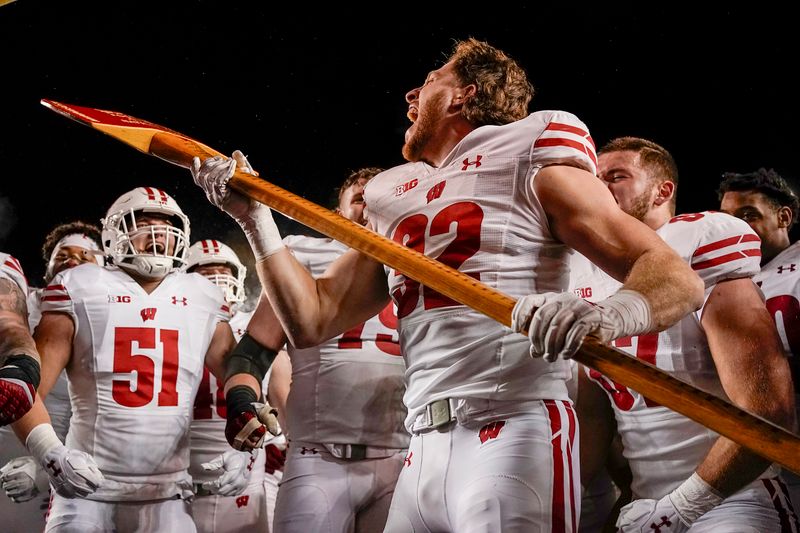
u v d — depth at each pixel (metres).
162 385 2.97
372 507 2.89
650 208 2.72
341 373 2.88
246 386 2.74
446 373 1.75
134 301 3.02
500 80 2.01
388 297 2.09
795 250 3.02
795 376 2.94
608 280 2.60
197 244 4.41
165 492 2.93
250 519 3.45
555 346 1.44
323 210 1.87
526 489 1.63
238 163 2.05
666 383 1.42
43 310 2.99
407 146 2.07
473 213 1.80
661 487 2.41
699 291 1.58
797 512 3.00
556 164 1.77
